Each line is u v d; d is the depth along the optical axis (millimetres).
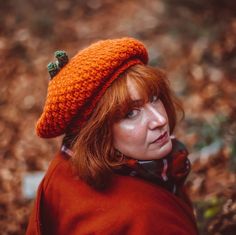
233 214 2887
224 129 3992
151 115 1768
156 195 1872
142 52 1807
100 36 6453
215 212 2916
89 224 1820
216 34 5625
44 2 7273
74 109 1736
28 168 4211
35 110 5133
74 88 1710
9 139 4676
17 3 7246
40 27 6676
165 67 5348
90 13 7094
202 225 2869
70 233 1883
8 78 5758
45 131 1868
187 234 1870
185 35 5863
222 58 5250
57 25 6812
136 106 1748
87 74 1700
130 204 1804
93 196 1855
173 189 2008
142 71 1755
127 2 7246
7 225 3500
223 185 3289
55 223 1987
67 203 1906
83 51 1800
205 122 4219
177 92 4828
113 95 1716
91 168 1776
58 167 1995
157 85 1786
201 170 3545
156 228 1783
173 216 1867
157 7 6812
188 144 3959
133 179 1868
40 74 5734
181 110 2143
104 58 1703
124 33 6355
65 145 1979
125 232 1774
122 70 1730
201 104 4555
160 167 1878
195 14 6285
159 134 1786
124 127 1762
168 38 5898
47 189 2010
